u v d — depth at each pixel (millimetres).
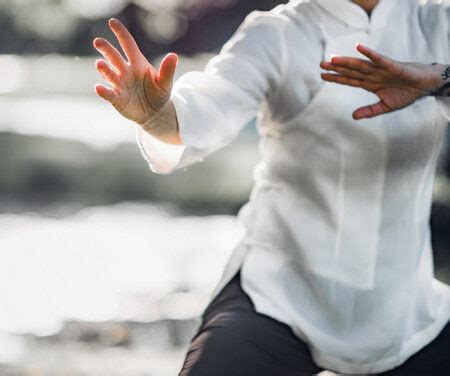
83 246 13812
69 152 20000
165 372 8250
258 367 4180
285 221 4434
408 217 4453
